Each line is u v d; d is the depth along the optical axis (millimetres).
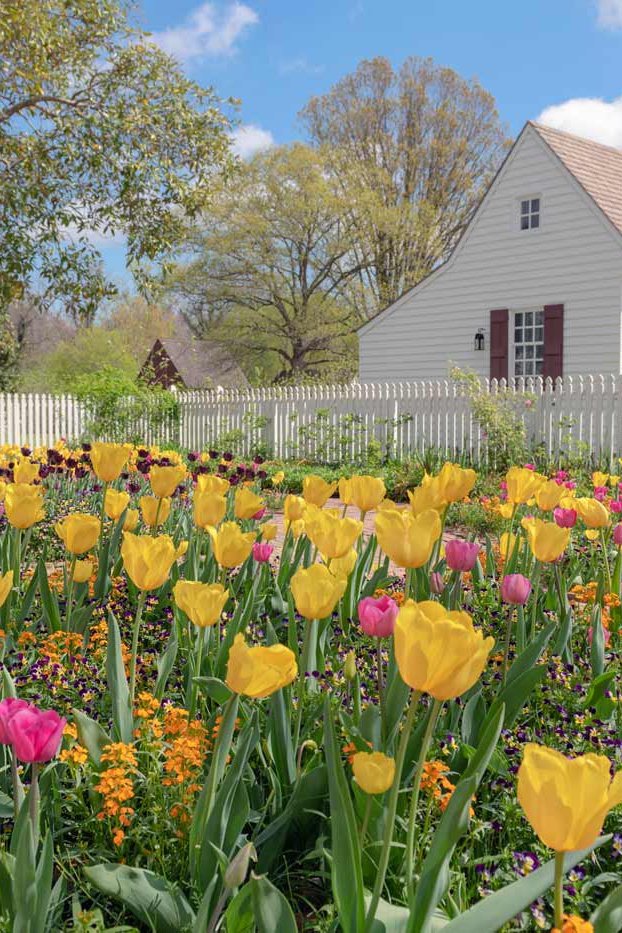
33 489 3529
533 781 1260
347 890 1676
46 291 18719
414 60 46469
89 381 23141
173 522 6887
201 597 2229
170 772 2465
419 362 23375
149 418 23000
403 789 2389
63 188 18016
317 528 2633
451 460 16297
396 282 47844
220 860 1855
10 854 1798
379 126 46812
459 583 3275
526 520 3672
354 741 2277
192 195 18172
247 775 2533
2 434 22156
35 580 3908
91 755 2402
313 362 47281
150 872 1992
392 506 3135
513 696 2738
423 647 1465
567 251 20109
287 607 4344
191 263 43375
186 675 3287
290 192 41594
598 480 6914
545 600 4699
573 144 21484
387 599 2318
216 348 48438
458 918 1507
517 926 1979
